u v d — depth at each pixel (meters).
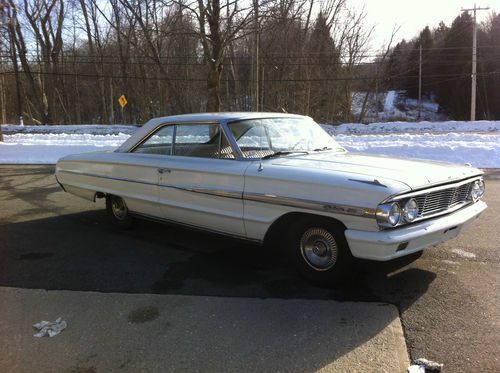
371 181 3.62
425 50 67.44
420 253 4.86
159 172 5.09
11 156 14.72
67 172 6.47
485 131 28.62
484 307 3.61
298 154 4.67
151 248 5.24
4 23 28.14
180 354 3.04
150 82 41.59
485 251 4.90
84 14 42.41
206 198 4.62
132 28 23.62
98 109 52.16
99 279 4.33
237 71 40.03
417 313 3.54
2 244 5.44
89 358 3.01
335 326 3.37
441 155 12.52
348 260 3.87
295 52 38.59
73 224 6.32
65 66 47.78
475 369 2.81
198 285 4.16
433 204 3.90
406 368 2.84
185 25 17.45
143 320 3.51
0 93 48.28
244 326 3.39
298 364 2.90
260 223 4.24
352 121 47.38
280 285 4.13
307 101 40.56
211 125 4.71
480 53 58.06
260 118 4.90
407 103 75.44
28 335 3.30
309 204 3.84
